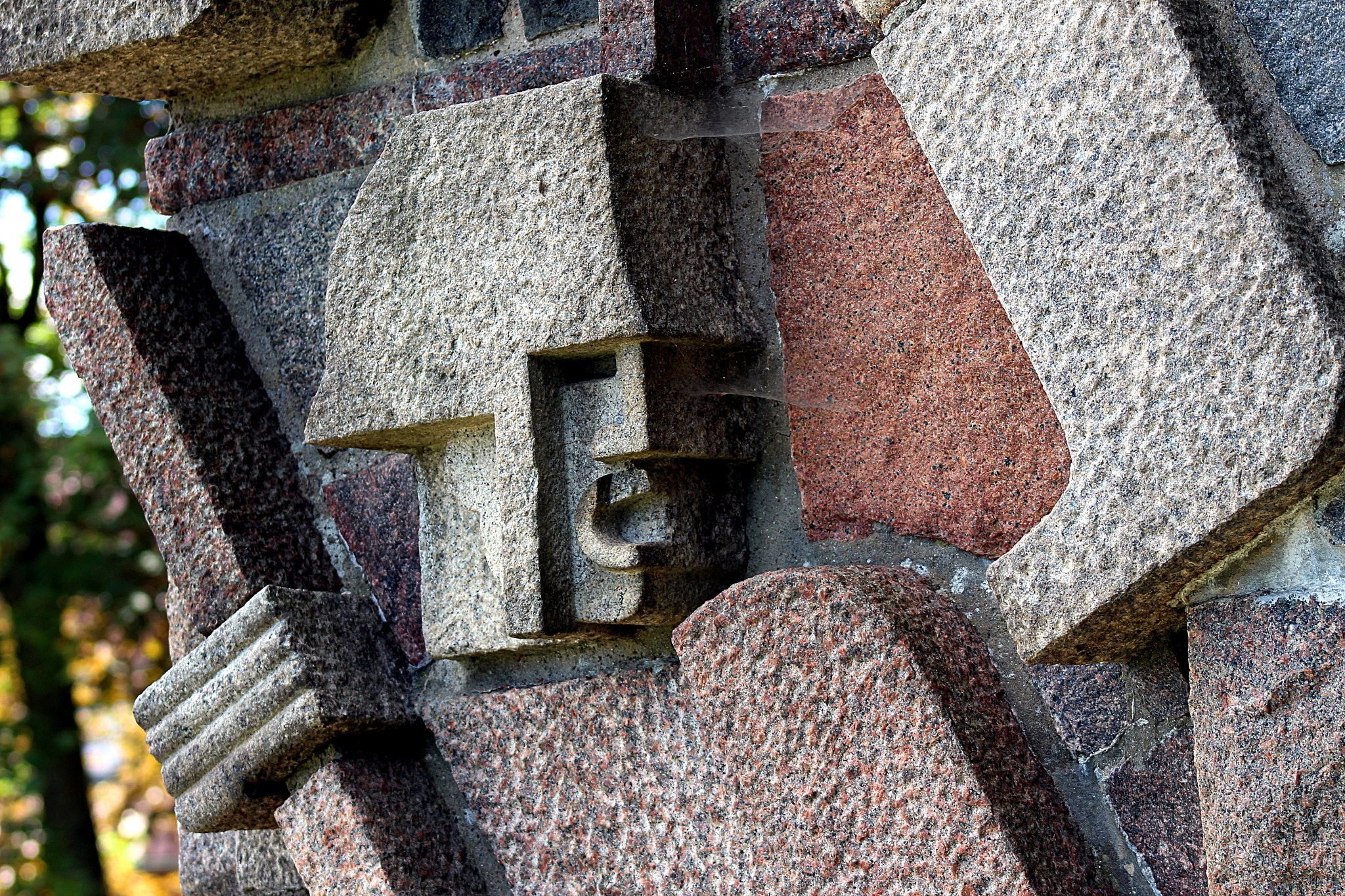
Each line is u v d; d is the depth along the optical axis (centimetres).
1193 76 239
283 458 293
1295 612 239
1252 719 240
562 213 262
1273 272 237
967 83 248
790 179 269
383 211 273
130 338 289
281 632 280
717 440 267
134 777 1153
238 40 286
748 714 259
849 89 266
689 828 268
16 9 291
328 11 285
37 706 945
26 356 827
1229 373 239
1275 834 239
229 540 286
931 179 262
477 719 280
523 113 265
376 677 285
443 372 269
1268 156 240
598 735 273
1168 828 253
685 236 266
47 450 830
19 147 832
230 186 297
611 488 265
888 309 264
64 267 291
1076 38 244
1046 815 253
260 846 297
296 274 293
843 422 267
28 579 856
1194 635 244
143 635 911
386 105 287
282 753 281
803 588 256
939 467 262
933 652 254
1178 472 241
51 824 995
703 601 269
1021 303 247
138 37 285
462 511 278
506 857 279
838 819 255
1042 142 246
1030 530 254
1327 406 235
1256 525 240
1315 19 241
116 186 806
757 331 269
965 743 251
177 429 287
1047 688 258
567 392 266
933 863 251
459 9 283
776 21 268
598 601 265
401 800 282
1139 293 242
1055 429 256
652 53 265
